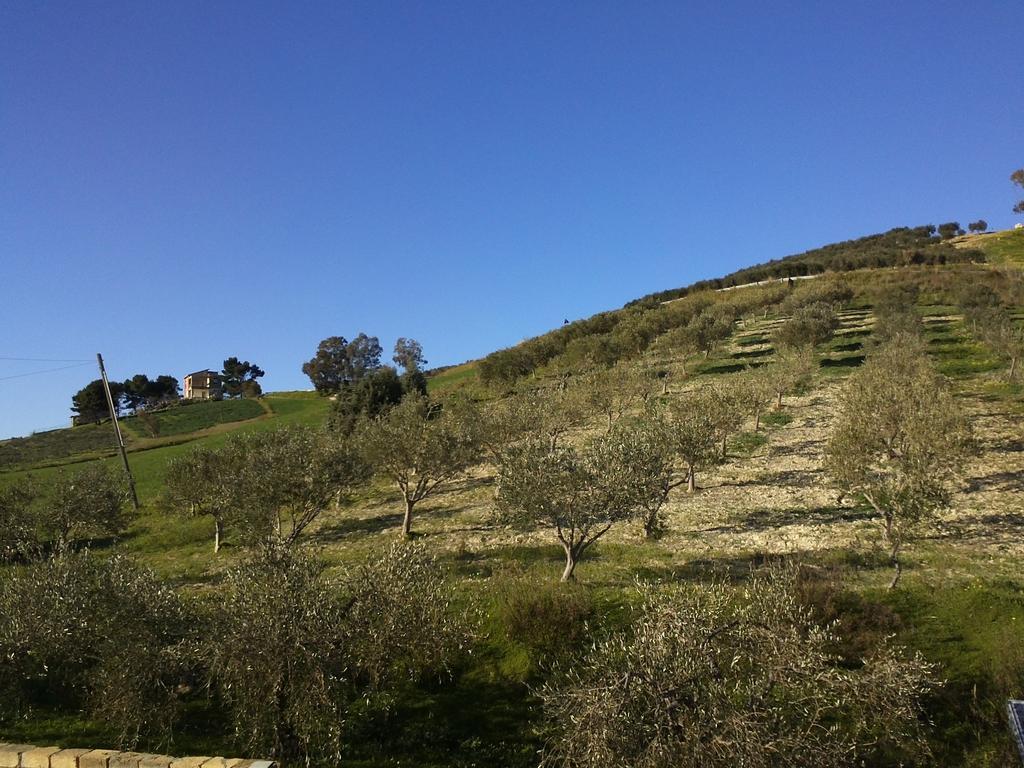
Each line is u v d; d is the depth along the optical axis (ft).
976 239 440.04
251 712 42.60
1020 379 142.92
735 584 62.49
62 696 54.34
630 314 299.79
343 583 47.44
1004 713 43.32
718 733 29.91
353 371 379.14
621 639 38.17
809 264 433.89
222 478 95.81
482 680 53.36
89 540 120.57
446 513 108.58
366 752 46.50
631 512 68.80
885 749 40.52
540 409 121.90
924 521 69.31
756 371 167.43
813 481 99.96
